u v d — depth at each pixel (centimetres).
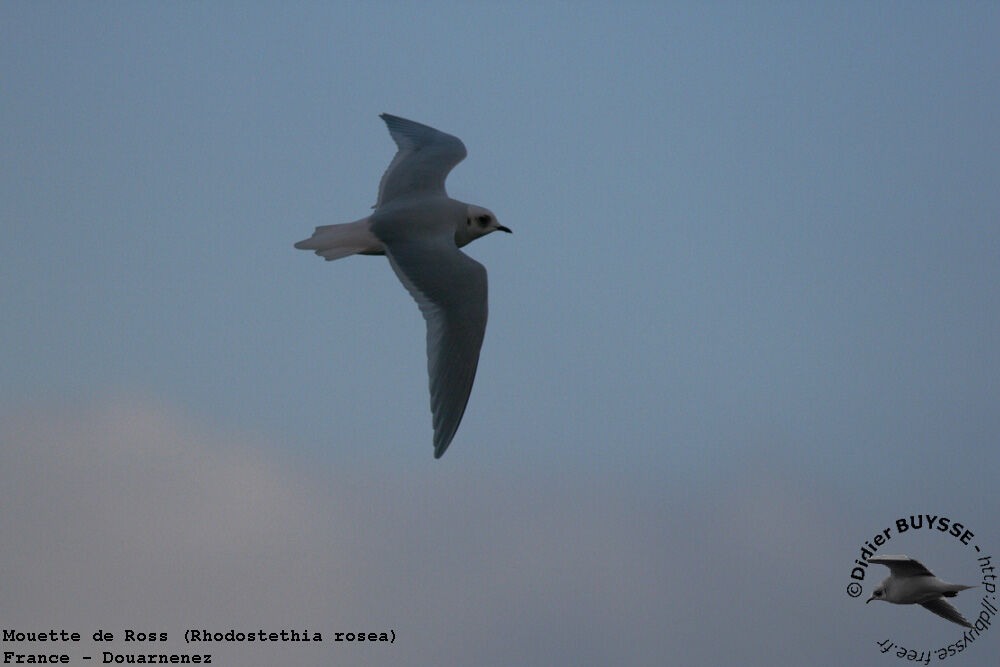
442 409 1254
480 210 1411
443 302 1280
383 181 1460
